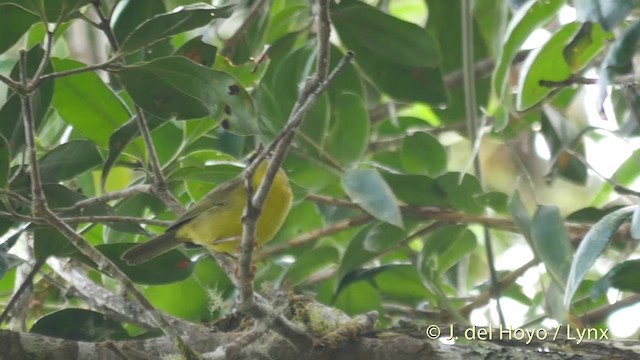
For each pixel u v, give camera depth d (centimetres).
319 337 685
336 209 982
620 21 676
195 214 787
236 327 752
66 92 839
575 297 955
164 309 931
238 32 948
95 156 804
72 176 798
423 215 930
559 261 774
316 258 941
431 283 915
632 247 941
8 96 806
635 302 923
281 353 680
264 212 792
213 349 712
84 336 812
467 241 948
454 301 1020
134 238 975
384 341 674
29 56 748
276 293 738
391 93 915
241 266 590
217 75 682
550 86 862
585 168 982
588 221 919
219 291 932
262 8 961
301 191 909
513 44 828
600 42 876
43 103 761
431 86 908
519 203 826
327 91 862
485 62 1002
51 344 675
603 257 1062
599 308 934
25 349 667
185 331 723
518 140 1019
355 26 876
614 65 729
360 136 885
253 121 690
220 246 811
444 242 931
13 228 886
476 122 891
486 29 993
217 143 884
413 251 983
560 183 1066
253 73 869
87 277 879
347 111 888
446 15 984
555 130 929
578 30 774
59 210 760
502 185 1069
